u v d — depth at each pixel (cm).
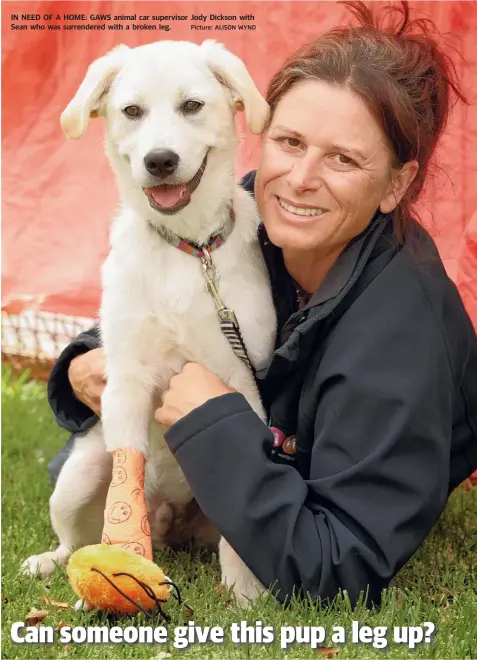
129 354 255
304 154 230
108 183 467
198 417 224
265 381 254
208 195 248
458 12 365
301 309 237
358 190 228
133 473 244
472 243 348
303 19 414
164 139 238
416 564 268
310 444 242
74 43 471
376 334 224
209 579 259
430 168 304
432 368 225
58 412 295
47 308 475
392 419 219
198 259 251
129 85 247
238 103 259
